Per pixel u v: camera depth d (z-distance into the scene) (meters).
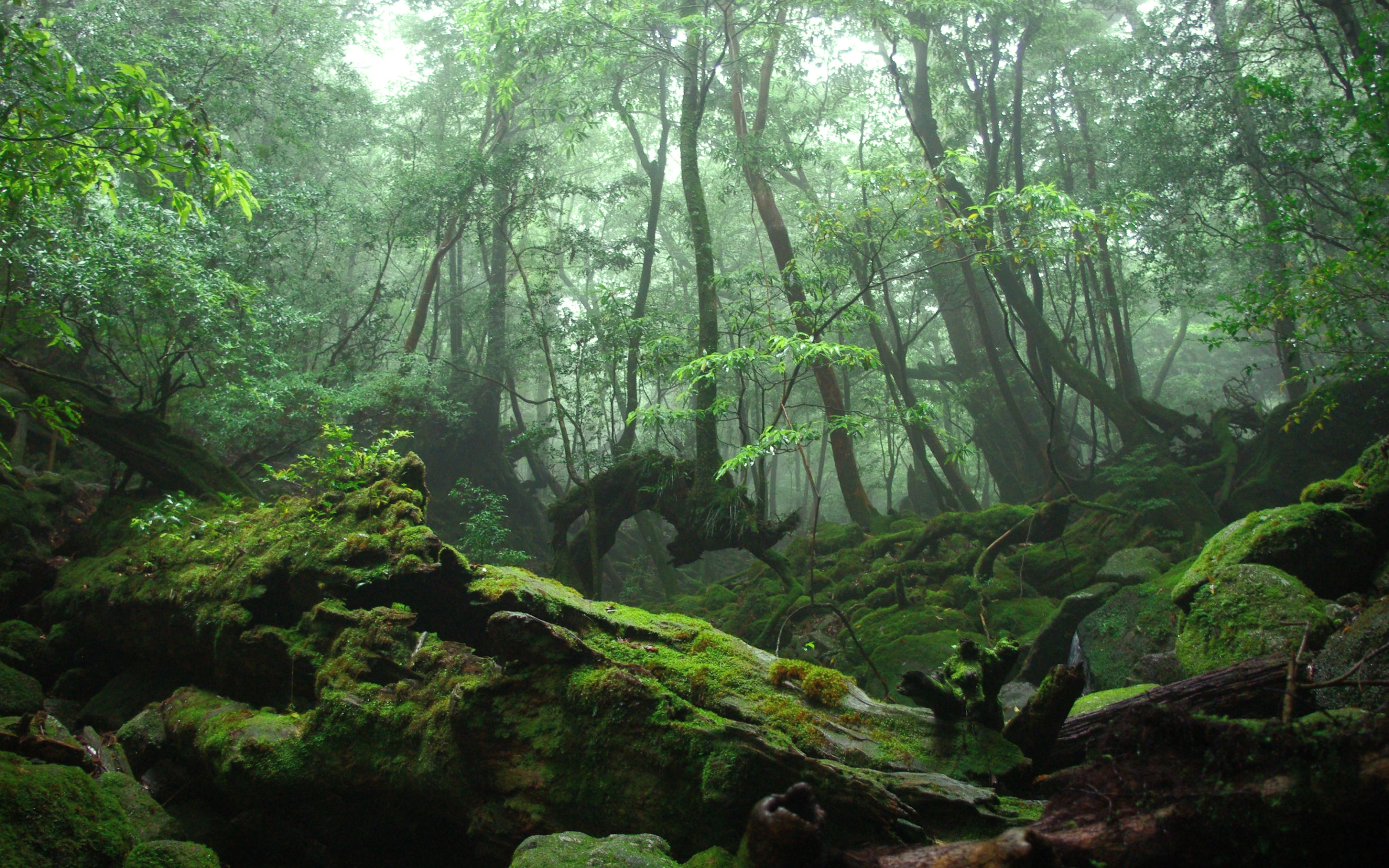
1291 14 13.16
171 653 6.44
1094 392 14.91
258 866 4.60
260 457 11.63
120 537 7.89
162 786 5.25
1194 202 13.76
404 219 13.70
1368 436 11.73
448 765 4.09
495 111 17.08
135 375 11.09
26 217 7.09
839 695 3.87
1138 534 12.24
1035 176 16.11
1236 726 2.52
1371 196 7.05
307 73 15.16
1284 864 2.25
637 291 19.59
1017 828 2.62
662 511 10.95
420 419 14.13
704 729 3.55
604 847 3.19
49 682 7.18
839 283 10.12
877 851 2.87
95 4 11.29
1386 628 4.30
